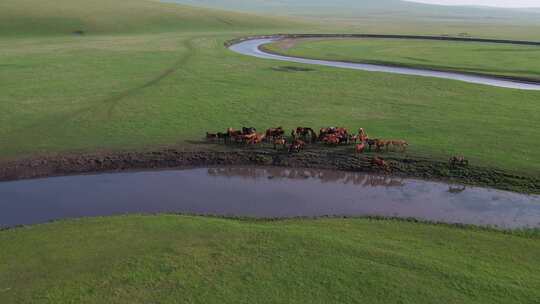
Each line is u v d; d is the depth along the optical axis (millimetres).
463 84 43781
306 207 20328
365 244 16188
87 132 28438
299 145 25609
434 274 14289
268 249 15758
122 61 55094
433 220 18844
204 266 14727
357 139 26531
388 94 39531
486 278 14125
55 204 20406
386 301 13070
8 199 20797
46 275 14273
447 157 24500
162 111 33188
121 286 13727
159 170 24141
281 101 36719
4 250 15781
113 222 17984
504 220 18859
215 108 34250
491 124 30172
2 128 28891
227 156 25266
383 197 21219
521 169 22844
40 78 44156
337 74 49375
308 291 13484
